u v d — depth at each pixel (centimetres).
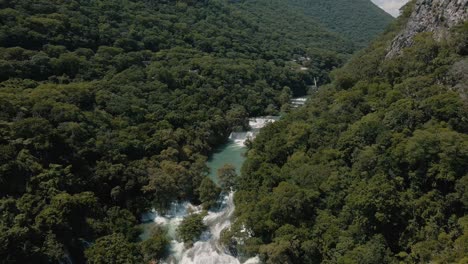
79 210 6538
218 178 8362
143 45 14888
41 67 10600
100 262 5809
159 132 9694
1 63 9762
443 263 4278
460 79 6328
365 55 10306
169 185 7706
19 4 12638
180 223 7125
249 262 5959
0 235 5216
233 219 6888
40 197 6250
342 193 5872
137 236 6888
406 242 4953
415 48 7700
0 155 6216
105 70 12275
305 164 6825
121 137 8756
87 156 7775
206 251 6406
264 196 6619
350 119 7531
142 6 18638
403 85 7100
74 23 13262
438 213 4912
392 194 5141
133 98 10900
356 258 4884
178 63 14400
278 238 5703
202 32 19312
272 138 8662
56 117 8006
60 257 5700
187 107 11644
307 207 6022
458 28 6962
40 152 7050
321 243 5519
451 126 5784
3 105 7512
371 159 5816
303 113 9394
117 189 7475
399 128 6225
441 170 5088
